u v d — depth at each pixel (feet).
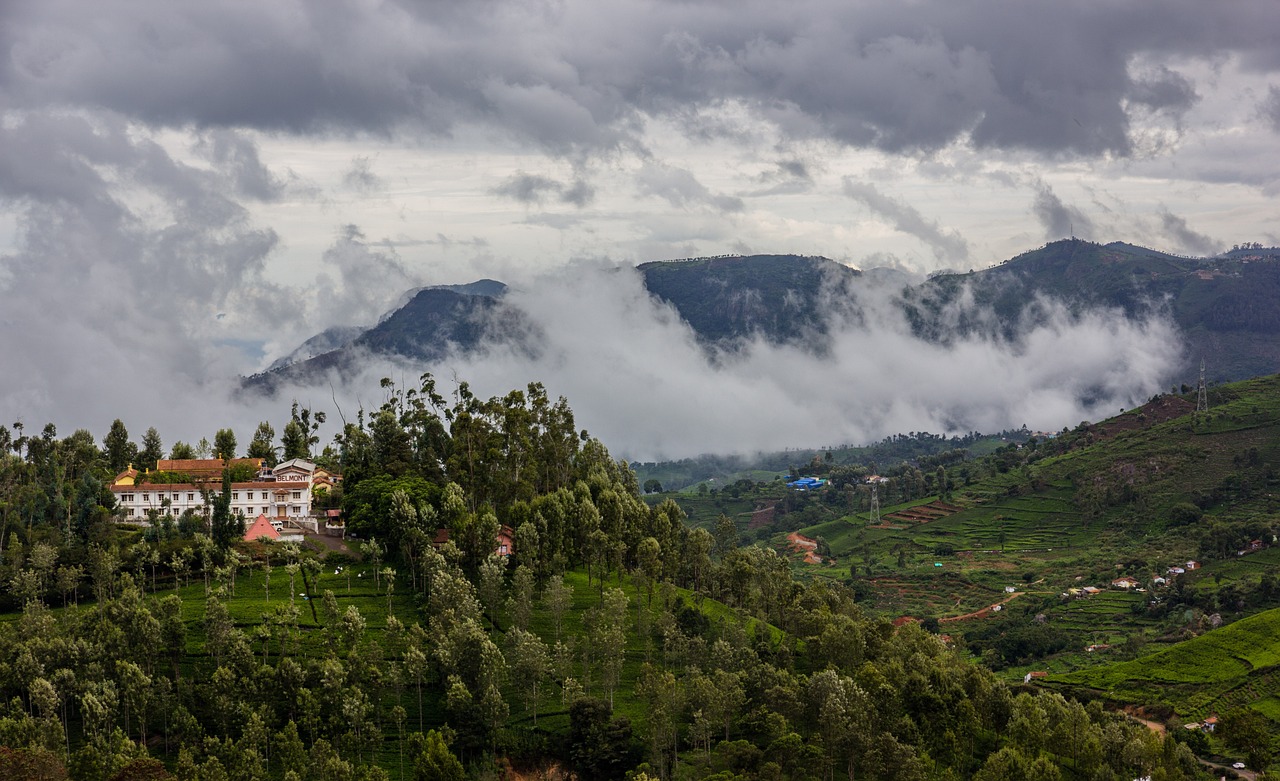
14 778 590.14
